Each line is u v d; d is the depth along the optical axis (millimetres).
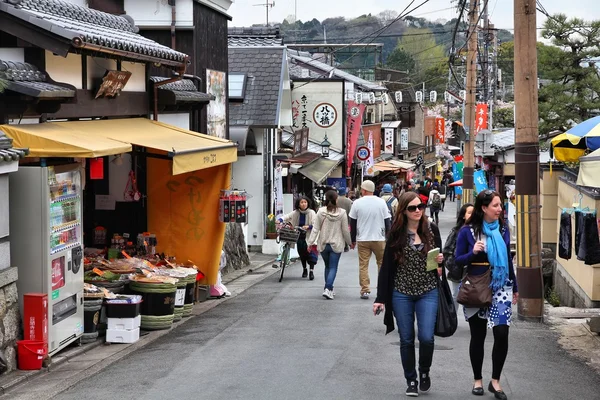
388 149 55938
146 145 10750
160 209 13914
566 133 11398
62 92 9297
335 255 14070
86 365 9023
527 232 12070
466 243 7234
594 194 12344
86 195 14047
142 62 12812
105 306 10344
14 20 9383
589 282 13086
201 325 11539
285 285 16578
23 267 8742
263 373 8188
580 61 33344
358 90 47938
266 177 27109
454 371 8367
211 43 18844
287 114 31188
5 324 8320
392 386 7664
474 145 28750
